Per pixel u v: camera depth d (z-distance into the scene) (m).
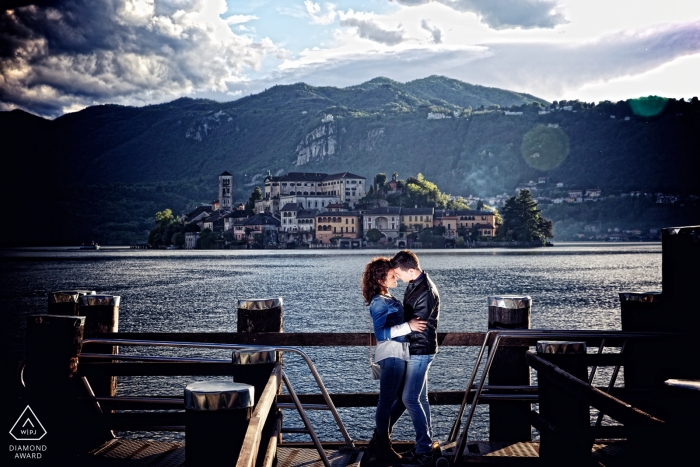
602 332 8.91
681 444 4.84
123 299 82.69
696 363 8.80
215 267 165.00
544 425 7.12
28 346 8.41
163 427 9.62
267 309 9.40
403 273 9.34
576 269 143.88
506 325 9.57
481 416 25.94
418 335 9.27
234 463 4.47
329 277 122.06
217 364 8.67
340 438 23.31
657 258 198.88
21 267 170.38
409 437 23.52
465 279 112.81
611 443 9.83
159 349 40.12
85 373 8.77
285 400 9.81
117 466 9.03
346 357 37.19
